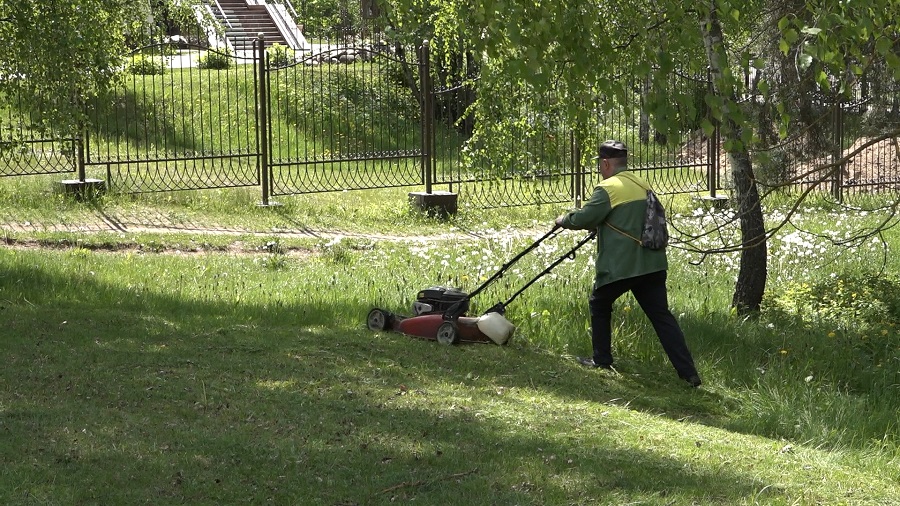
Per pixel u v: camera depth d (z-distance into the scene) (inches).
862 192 1243.2
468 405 426.3
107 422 366.0
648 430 411.8
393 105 1717.5
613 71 459.5
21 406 377.4
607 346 522.0
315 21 2428.6
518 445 371.2
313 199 1192.2
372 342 532.4
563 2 383.2
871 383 521.0
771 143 976.9
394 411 404.5
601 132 1578.5
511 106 732.0
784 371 519.5
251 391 418.9
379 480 328.2
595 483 336.5
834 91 1115.3
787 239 839.1
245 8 2391.7
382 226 1077.8
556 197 1268.5
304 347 508.4
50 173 1063.0
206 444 349.4
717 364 529.7
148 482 314.3
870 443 428.8
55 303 587.8
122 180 1187.3
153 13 1785.2
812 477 364.8
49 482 308.8
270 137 1146.7
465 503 313.0
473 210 1173.1
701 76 761.6
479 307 606.2
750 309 645.3
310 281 730.2
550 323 579.2
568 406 440.8
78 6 663.1
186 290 672.4
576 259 809.5
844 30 339.3
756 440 417.7
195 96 1619.1
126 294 629.6
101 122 1462.8
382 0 516.7
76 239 895.1
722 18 476.1
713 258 814.5
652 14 411.2
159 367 447.2
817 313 651.5
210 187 1133.7
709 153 1239.5
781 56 871.1
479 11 381.1
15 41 629.3
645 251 491.8
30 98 657.0
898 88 1085.1
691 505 321.4
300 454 346.0
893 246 890.7
